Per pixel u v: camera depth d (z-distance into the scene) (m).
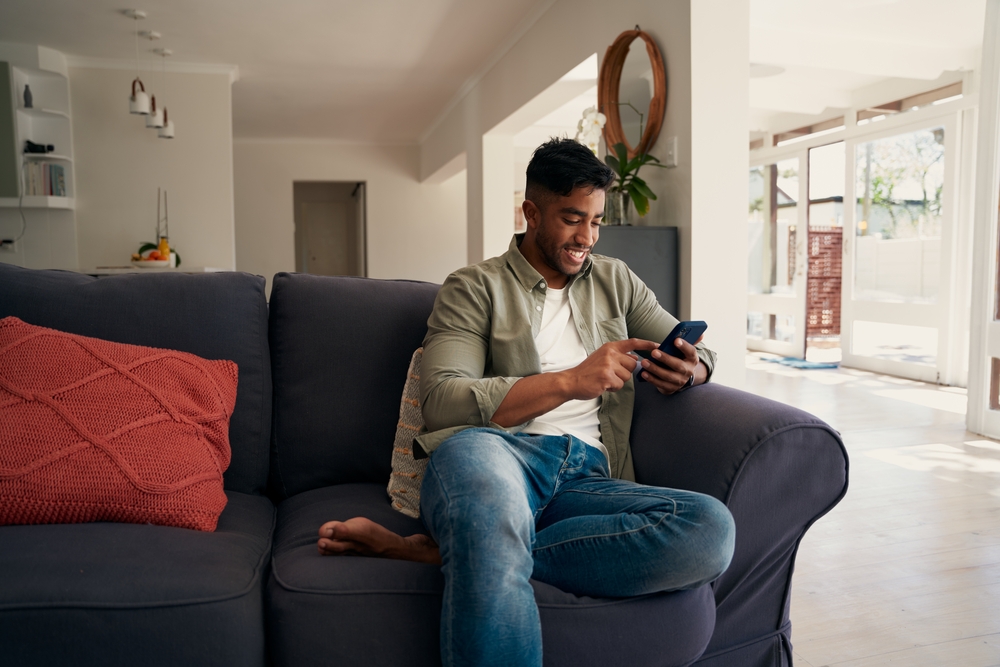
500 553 0.92
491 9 4.48
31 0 4.33
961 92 4.92
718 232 2.82
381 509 1.34
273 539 1.26
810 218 6.45
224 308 1.52
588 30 3.74
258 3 4.38
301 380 1.54
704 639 1.07
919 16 4.26
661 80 2.97
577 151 1.35
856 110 5.88
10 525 1.09
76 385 1.19
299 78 6.05
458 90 6.49
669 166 2.95
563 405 1.36
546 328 1.41
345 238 11.71
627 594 1.02
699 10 2.76
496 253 5.96
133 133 5.56
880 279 5.60
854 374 5.57
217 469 1.28
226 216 5.71
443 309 1.37
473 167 6.20
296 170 8.66
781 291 6.81
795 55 4.55
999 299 3.57
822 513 1.21
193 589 0.95
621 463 1.38
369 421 1.53
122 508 1.12
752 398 1.26
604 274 1.51
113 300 1.45
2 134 5.16
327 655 0.98
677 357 1.32
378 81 6.18
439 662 0.99
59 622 0.91
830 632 1.67
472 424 1.21
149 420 1.20
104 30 4.86
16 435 1.12
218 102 5.69
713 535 1.01
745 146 2.83
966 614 1.75
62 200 5.33
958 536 2.27
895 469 3.02
